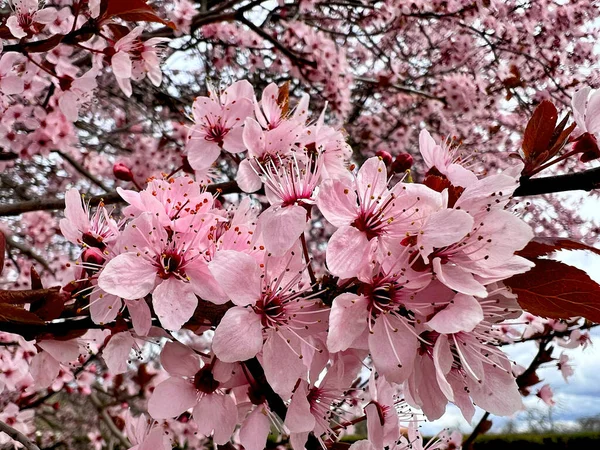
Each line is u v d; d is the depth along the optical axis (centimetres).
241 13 40
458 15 52
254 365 12
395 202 11
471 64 60
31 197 49
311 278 11
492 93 59
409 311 11
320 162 13
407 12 51
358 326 10
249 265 11
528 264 10
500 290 10
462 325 9
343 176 12
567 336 30
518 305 11
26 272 44
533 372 27
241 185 14
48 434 57
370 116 62
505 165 60
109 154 55
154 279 11
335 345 10
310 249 56
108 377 40
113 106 57
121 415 44
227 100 18
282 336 11
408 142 63
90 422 57
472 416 11
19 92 24
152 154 47
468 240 10
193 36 49
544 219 55
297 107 17
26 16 21
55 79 26
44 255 49
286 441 23
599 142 12
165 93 47
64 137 35
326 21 62
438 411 11
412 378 11
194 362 12
